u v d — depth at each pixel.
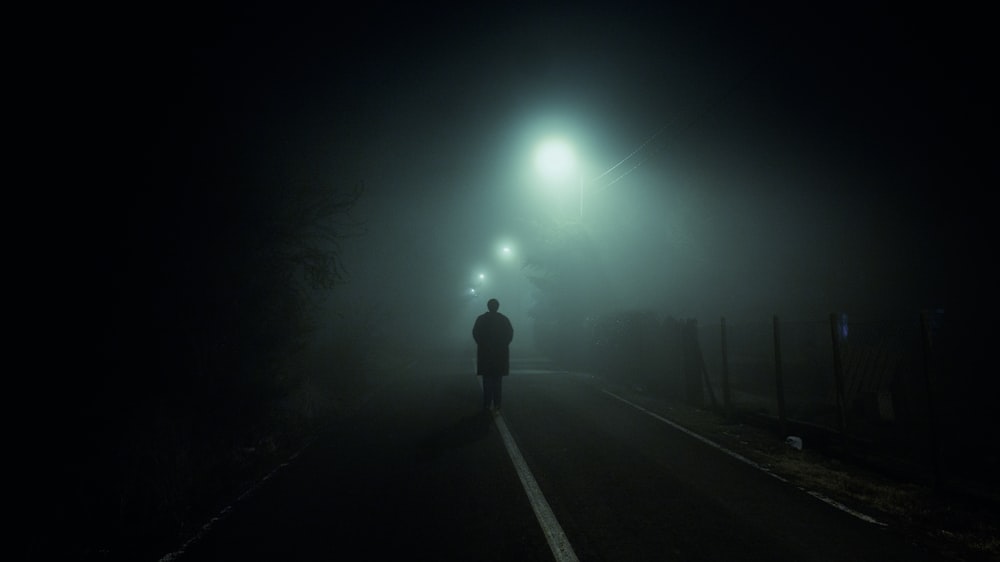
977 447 8.85
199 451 8.02
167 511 6.38
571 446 9.59
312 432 10.89
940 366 11.68
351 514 6.33
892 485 7.52
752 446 9.73
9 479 5.70
